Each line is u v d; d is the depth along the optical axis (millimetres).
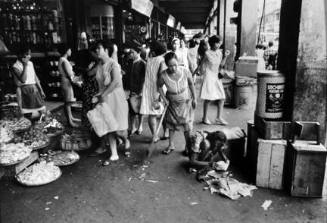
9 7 8562
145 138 5465
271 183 3611
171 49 6949
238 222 3002
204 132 4320
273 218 3055
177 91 4215
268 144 3518
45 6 9711
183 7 23469
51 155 4512
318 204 3293
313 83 3420
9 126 4922
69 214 3168
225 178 3840
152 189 3662
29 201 3412
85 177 3988
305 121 3531
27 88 5797
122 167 4277
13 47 8688
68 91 5941
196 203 3348
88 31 11867
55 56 8656
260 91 3646
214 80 5996
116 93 4277
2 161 3814
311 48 3342
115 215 3146
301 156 3291
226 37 11375
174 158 4562
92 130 5113
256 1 8617
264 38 18531
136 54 5379
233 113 7207
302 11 3287
